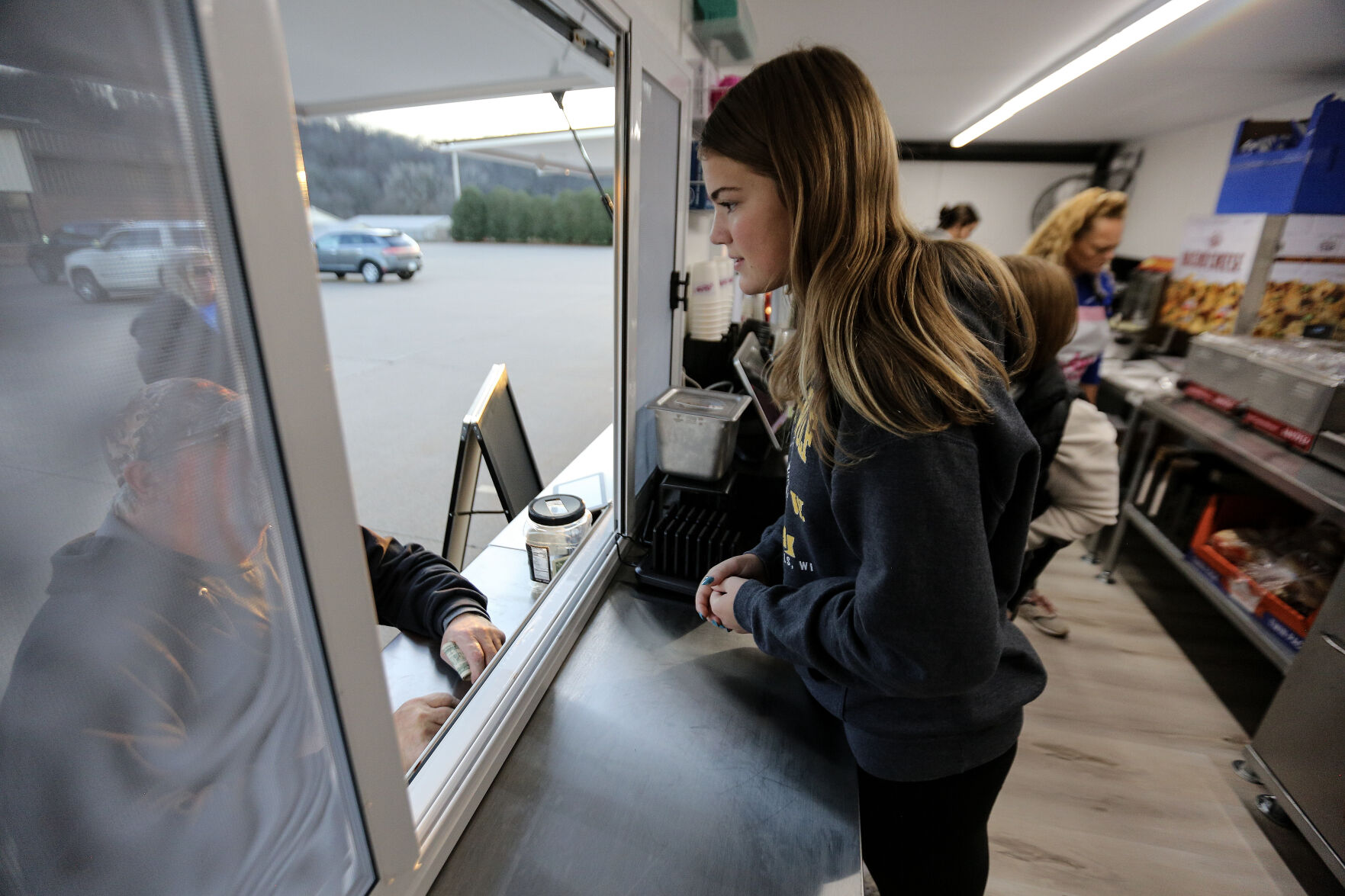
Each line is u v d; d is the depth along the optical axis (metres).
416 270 12.88
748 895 0.65
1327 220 2.05
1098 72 2.47
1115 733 1.87
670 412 1.31
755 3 1.87
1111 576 2.62
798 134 0.53
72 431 0.26
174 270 0.28
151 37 0.26
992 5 1.83
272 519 0.36
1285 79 2.43
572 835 0.70
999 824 1.59
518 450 1.98
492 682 0.86
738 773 0.79
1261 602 1.88
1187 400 2.33
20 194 0.23
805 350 0.56
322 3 1.20
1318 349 1.96
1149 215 4.17
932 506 0.47
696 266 1.93
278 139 0.30
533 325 8.23
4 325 0.24
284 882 0.43
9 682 0.26
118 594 0.29
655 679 0.95
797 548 0.72
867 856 0.88
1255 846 1.54
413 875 0.57
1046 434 1.28
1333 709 1.42
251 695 0.37
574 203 24.31
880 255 0.53
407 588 1.06
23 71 0.22
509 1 0.82
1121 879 1.46
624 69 1.03
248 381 0.33
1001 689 0.73
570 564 1.19
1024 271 1.22
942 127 4.14
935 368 0.47
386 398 5.08
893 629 0.49
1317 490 1.55
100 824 0.31
